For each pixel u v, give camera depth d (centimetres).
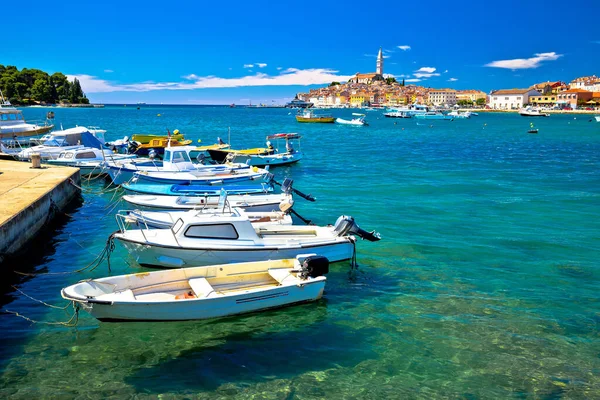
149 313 1143
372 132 9169
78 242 1864
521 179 3588
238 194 2397
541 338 1143
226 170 2962
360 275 1542
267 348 1100
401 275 1545
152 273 1255
